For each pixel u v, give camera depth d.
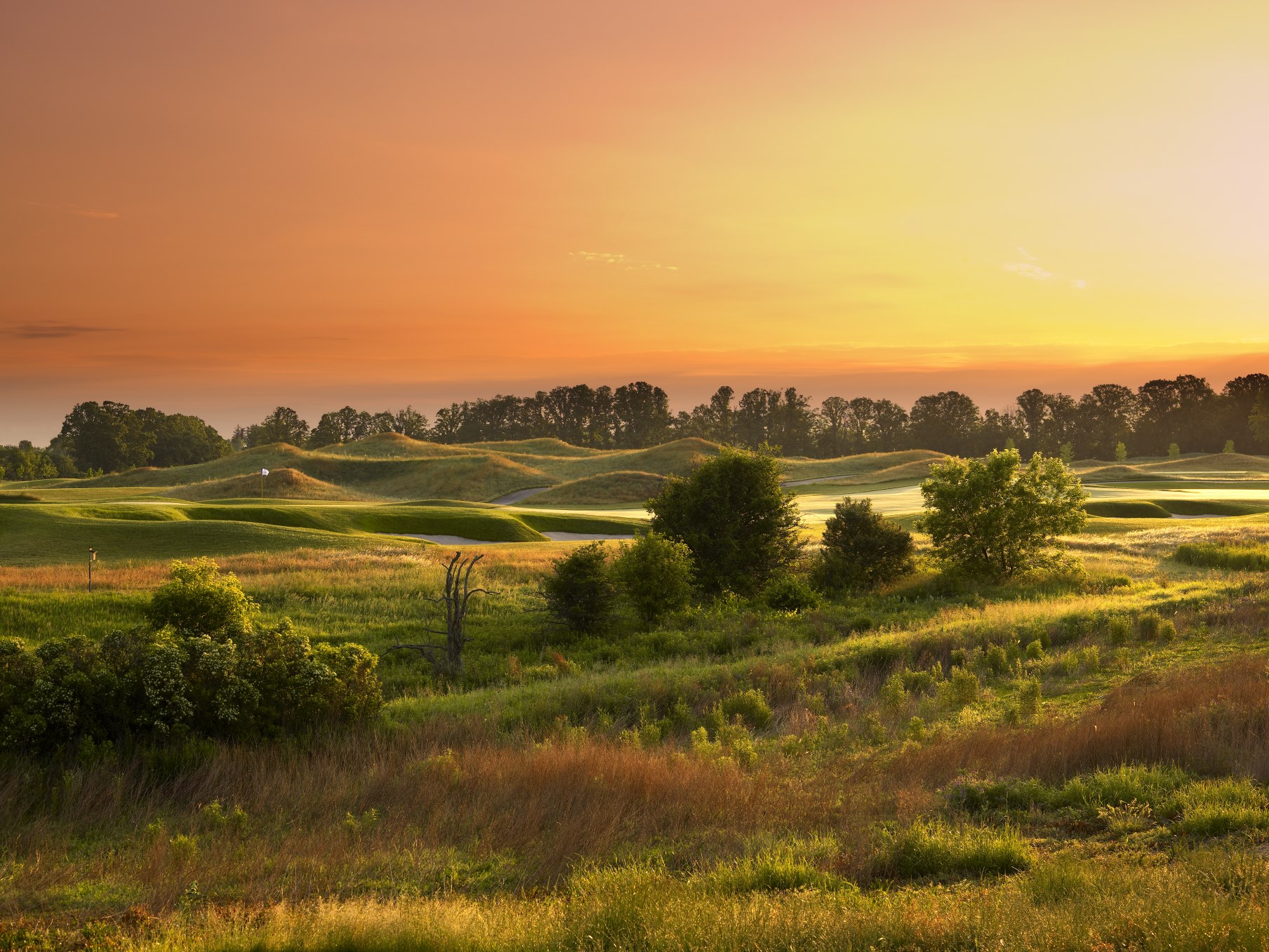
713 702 17.64
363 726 15.80
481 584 35.53
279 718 15.55
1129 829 8.55
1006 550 36.34
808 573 37.97
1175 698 12.56
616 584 29.31
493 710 17.06
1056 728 12.20
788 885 7.83
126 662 14.98
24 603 27.16
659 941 6.11
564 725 15.52
